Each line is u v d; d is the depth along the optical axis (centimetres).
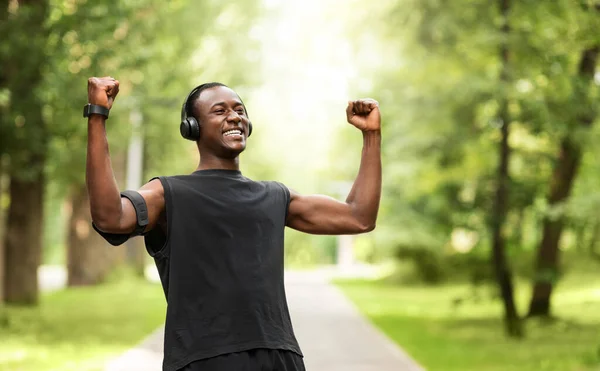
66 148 2267
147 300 2891
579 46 1883
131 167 3466
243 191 402
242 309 387
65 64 1866
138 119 2872
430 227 3878
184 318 385
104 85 362
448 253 4125
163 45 2286
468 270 2120
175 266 387
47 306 2552
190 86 2898
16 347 1562
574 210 1811
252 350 385
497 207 1986
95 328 1927
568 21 1784
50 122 1938
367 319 2258
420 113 1966
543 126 1838
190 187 394
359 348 1622
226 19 3356
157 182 393
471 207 2069
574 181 2141
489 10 1872
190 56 3058
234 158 410
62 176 2450
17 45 1744
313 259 7650
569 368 1406
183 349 381
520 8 1798
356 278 5122
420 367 1378
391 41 2083
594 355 1534
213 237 390
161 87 2619
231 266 389
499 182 1986
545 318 2236
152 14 2291
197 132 405
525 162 2069
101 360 1390
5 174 1948
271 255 399
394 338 1867
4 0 1866
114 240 373
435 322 2316
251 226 396
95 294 3192
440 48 1936
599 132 1894
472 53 1881
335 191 6331
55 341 1672
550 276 2080
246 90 3412
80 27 1816
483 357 1554
